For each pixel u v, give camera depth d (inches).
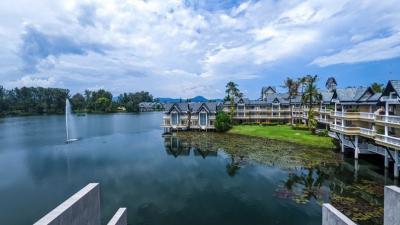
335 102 1749.5
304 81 2559.1
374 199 951.0
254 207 940.0
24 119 4938.5
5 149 2017.7
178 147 2108.8
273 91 4512.8
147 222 844.0
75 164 1569.9
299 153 1726.1
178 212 912.9
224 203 981.8
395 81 1148.5
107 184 1210.6
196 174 1355.8
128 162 1620.3
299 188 1112.2
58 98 6643.7
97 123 4254.4
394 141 1094.4
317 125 2679.6
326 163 1457.9
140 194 1082.7
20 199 1032.2
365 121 1433.3
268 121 3528.5
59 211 263.7
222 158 1697.8
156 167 1502.2
